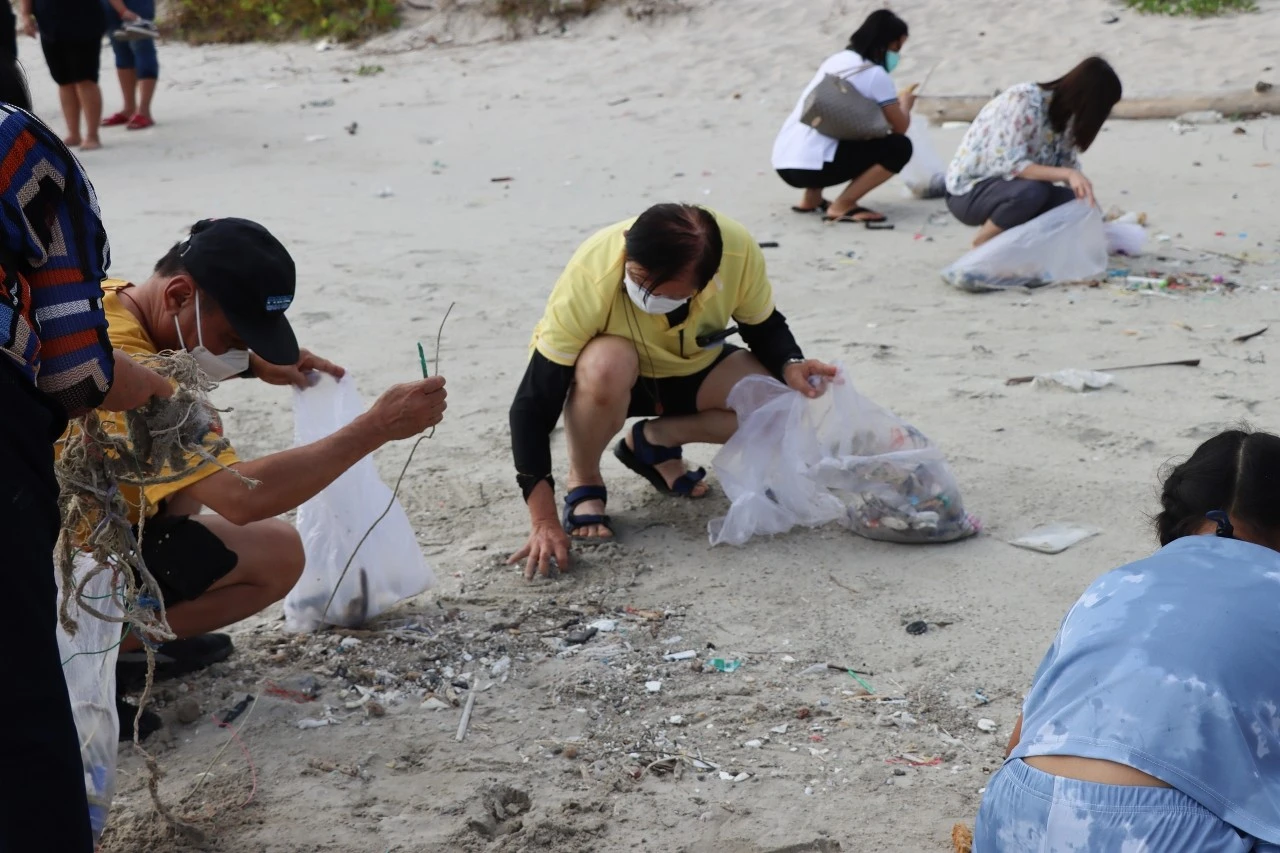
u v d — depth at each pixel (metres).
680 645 3.40
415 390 2.75
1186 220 7.72
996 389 5.18
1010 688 3.16
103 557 2.47
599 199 8.85
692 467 4.62
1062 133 6.84
